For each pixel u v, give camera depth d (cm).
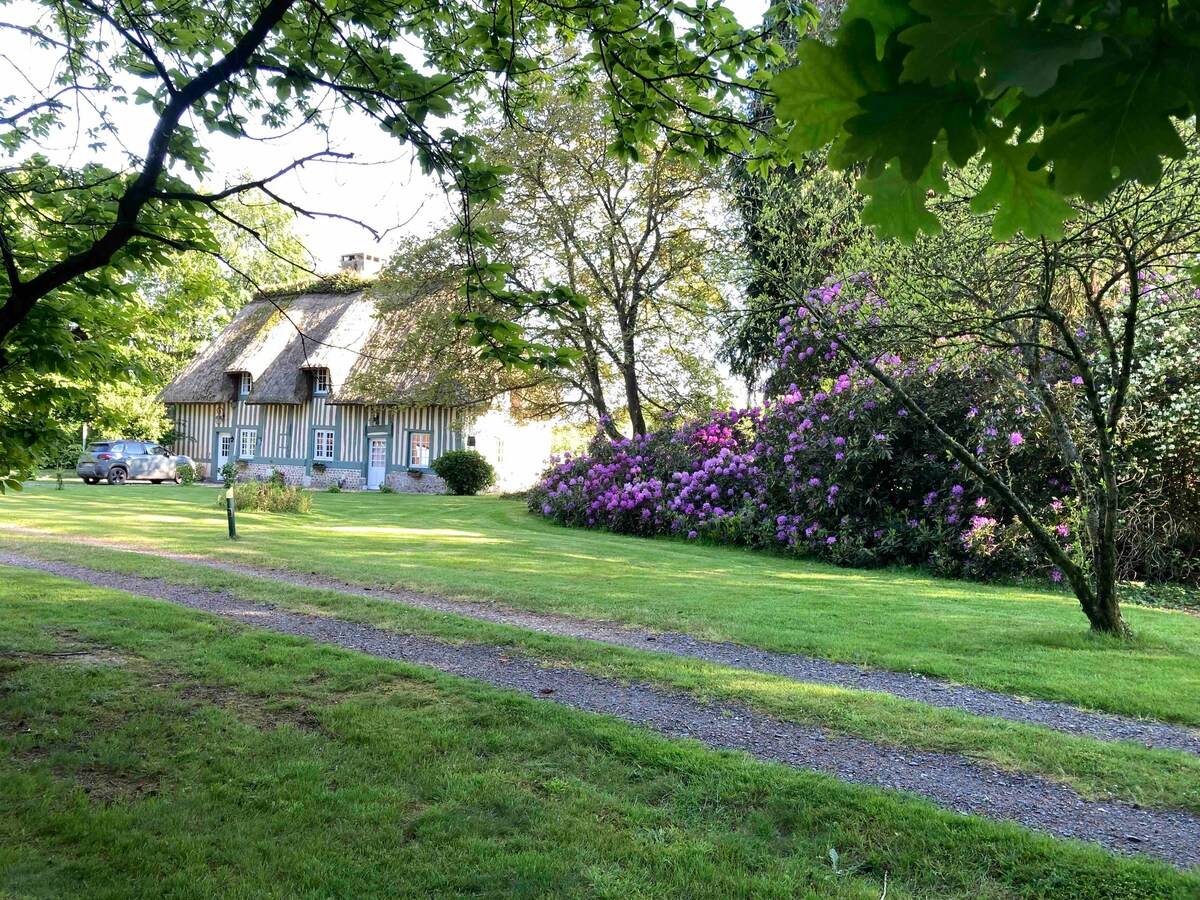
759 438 1431
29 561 955
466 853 296
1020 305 757
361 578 889
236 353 3347
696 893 274
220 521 1528
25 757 373
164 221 476
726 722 440
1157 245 573
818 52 109
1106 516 631
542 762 379
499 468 3077
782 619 705
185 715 428
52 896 263
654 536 1539
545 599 778
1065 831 321
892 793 348
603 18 415
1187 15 92
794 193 970
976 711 468
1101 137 100
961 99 105
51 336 465
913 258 699
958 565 1070
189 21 491
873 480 1216
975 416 1104
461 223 431
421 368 2172
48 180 481
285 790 344
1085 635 636
